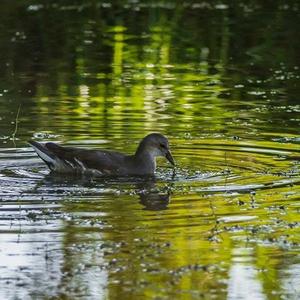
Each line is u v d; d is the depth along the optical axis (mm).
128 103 21109
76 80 23438
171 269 11805
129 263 11977
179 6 32875
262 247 12500
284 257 12203
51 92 22156
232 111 20531
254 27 29609
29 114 20031
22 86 22750
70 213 13758
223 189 15055
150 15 31422
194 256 12180
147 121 19562
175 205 14172
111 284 11375
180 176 15945
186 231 13039
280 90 22578
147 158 16266
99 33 29016
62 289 11289
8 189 15031
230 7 32781
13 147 17609
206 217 13617
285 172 16016
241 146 17766
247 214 13766
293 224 13344
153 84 23109
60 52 26547
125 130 18812
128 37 28656
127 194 14859
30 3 32688
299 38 28188
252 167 16375
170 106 20875
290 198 14516
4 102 21125
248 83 23281
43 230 13062
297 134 18641
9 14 31141
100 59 25891
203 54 26688
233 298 11039
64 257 12156
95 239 12727
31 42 27562
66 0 33281
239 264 11977
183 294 11125
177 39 28406
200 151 17469
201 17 31281
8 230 13047
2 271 11781
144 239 12734
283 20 30500
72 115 19969
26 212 13789
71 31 29141
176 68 24969
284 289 11312
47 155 16156
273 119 19859
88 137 18266
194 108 20766
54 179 15781
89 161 16203
